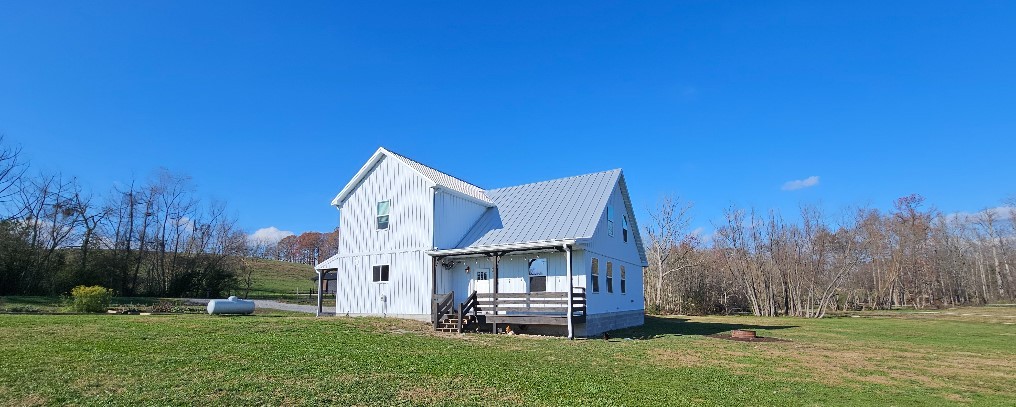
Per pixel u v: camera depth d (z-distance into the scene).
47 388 8.05
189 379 8.81
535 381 9.54
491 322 18.66
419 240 21.77
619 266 23.89
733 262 45.38
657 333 20.83
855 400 8.82
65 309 25.23
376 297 22.86
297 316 23.58
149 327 15.66
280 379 8.99
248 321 18.17
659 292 45.41
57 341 12.59
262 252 104.31
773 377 10.71
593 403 8.04
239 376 9.12
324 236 107.19
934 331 23.69
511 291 20.62
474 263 21.58
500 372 10.33
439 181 22.45
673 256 47.59
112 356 10.76
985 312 45.91
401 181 22.86
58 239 40.56
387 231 23.00
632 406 7.93
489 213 23.81
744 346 15.95
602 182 22.48
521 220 21.98
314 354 11.74
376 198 23.72
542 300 18.25
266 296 47.44
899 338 20.08
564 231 19.72
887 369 12.20
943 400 9.02
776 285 43.38
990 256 73.94
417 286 21.59
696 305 45.19
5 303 27.73
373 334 16.09
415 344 14.18
